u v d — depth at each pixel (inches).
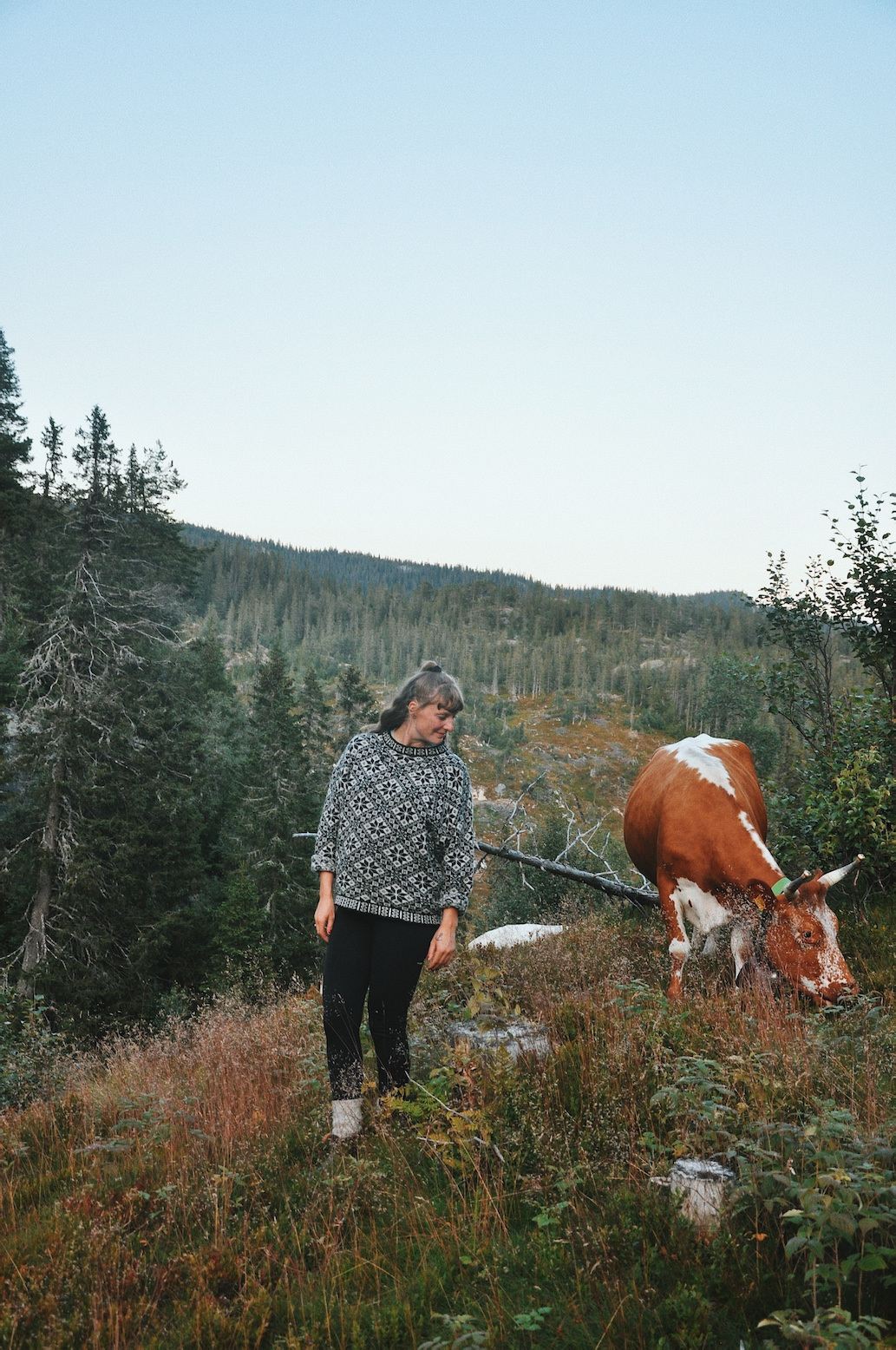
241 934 1243.8
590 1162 123.9
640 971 232.7
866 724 348.5
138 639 1258.6
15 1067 309.9
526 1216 118.0
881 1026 170.7
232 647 7647.6
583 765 6318.9
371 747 145.6
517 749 6190.9
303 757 1557.6
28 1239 125.5
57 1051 330.6
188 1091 191.3
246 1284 104.4
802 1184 97.3
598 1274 99.3
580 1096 141.2
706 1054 151.9
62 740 1058.7
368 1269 107.7
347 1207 121.8
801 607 373.1
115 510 1219.9
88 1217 129.3
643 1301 92.9
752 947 208.7
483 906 869.8
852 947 253.8
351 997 142.9
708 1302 89.1
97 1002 1021.8
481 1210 116.3
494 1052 160.6
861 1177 95.4
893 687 358.3
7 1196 148.3
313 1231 116.6
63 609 1093.8
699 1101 122.0
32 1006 369.7
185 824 1288.1
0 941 1135.6
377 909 141.9
